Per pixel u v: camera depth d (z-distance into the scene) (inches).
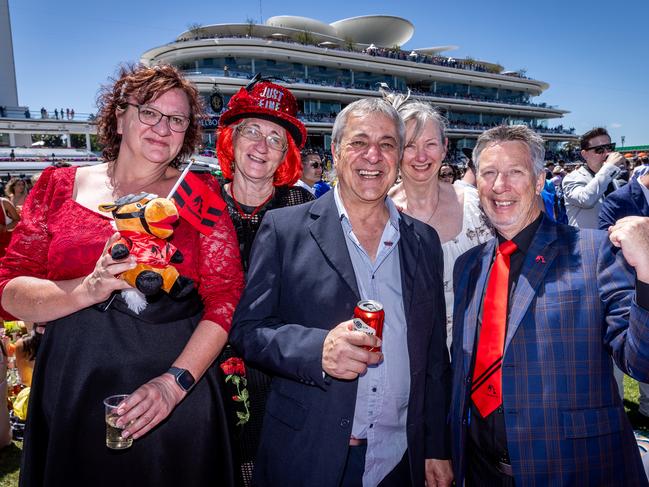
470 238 111.6
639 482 67.9
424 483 76.8
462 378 78.0
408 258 78.5
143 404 62.4
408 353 76.2
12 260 70.2
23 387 173.9
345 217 78.0
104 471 68.7
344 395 69.2
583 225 202.7
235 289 76.2
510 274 76.3
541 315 69.1
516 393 68.6
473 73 2399.1
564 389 67.1
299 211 79.6
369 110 76.2
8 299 67.1
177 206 69.7
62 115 1894.7
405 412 77.9
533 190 74.9
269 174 102.3
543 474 66.5
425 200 115.4
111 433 64.1
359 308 60.8
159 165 74.4
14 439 161.2
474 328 77.5
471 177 159.9
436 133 110.2
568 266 70.4
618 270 65.3
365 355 59.4
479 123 2411.4
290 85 1804.9
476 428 76.3
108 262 58.4
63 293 63.7
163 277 60.2
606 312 66.3
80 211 69.2
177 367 67.4
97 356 68.3
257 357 68.0
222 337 72.2
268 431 75.0
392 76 2217.0
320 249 74.4
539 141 76.0
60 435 66.6
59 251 66.6
